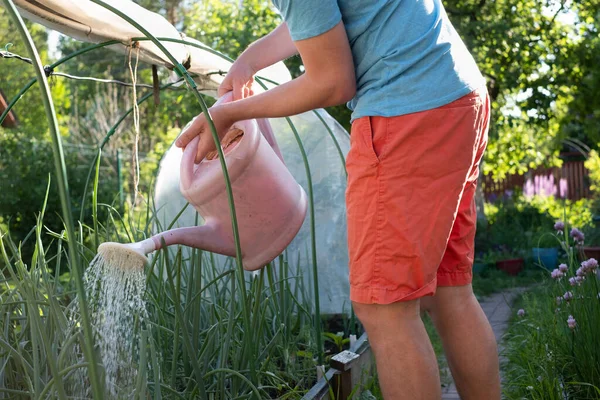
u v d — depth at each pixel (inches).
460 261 67.0
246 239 71.4
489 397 67.5
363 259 59.5
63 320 61.8
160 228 105.9
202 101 62.4
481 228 333.7
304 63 58.4
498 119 344.8
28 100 452.1
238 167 68.2
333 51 57.0
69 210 46.0
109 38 82.3
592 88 332.2
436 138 57.6
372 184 58.6
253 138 69.4
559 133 414.0
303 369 94.8
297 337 102.7
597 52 328.5
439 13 61.6
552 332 96.9
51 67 80.7
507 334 132.6
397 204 57.7
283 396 81.6
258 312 88.0
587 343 89.2
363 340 106.9
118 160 312.7
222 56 88.6
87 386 60.4
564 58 330.6
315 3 55.3
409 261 57.9
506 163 387.5
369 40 59.1
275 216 72.0
